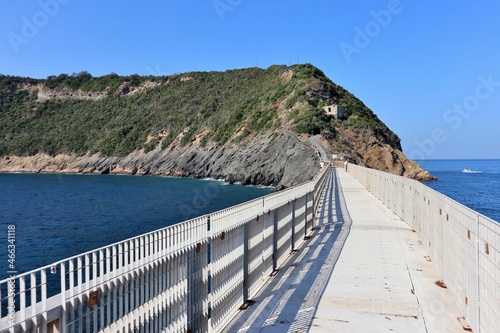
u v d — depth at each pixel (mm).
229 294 7285
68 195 72312
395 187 20094
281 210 10938
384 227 16047
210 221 6559
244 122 115625
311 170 77188
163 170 128250
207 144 120938
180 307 5695
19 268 24125
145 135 148625
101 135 161750
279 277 9703
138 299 4863
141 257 4938
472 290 6746
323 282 9281
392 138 114062
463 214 7387
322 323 7145
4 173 152750
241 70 168000
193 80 175375
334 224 16828
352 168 49656
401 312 7617
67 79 199125
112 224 40719
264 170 90500
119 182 101938
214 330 6648
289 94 114312
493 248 5648
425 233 12414
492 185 93750
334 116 103500
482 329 6145
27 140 169000
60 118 184750
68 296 4008
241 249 7855
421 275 9836
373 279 9508
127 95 184750
